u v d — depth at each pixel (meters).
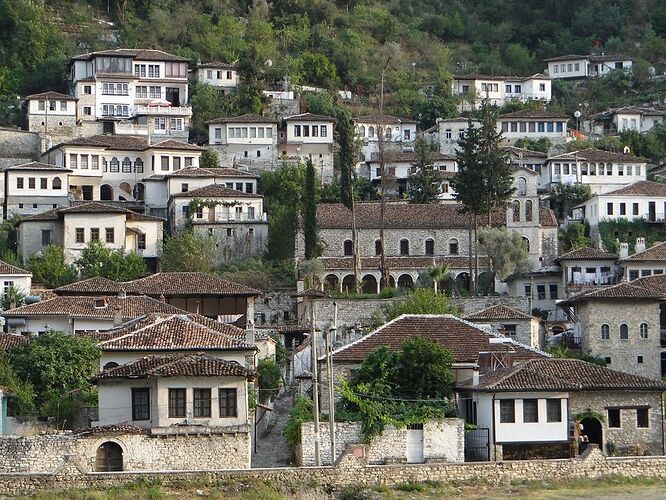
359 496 98.19
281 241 190.25
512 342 122.44
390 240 189.25
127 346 114.31
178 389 104.88
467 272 184.62
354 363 118.69
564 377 111.44
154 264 184.50
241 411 105.25
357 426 107.31
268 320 169.88
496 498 97.81
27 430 111.62
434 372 112.75
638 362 142.62
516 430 109.06
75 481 97.62
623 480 102.44
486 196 178.62
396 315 149.00
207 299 153.38
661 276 151.88
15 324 140.00
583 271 171.38
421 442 107.31
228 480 99.06
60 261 173.25
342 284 183.75
